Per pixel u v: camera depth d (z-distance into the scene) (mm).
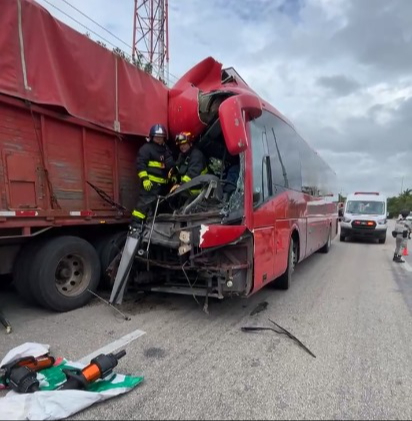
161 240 4945
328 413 2828
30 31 4094
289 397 3039
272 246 5523
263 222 5145
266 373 3445
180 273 5480
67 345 3967
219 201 4895
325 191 11531
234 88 5672
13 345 3941
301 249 7652
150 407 2842
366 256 12086
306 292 6656
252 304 5758
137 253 5152
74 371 3057
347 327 4789
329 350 4020
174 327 4617
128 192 5867
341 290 6898
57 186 4637
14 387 2965
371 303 5992
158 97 5918
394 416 2809
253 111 4953
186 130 5758
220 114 4488
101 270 5770
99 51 4969
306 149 8438
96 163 5227
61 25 4418
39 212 4375
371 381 3340
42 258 4738
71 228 5441
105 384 3049
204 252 4559
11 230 4211
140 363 3582
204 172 5383
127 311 5199
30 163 4285
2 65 3854
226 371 3465
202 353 3857
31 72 4121
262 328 4637
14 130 4102
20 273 4824
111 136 5453
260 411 2832
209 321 4875
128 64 5441
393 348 4105
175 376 3340
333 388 3201
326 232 11938
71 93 4617
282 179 6219
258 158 5207
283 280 6641
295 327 4750
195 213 4828
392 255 12492
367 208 17625
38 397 2703
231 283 4586
